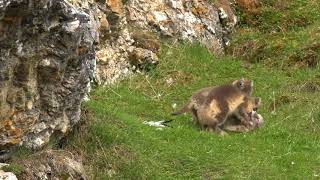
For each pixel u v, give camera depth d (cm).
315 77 2584
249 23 3216
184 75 2556
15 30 1291
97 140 1628
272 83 2573
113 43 2483
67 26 1394
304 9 3225
